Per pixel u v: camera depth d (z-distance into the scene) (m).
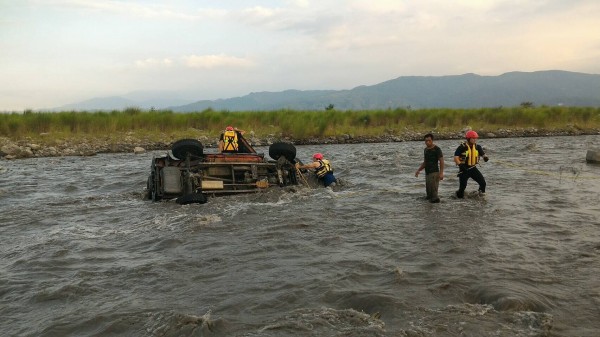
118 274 6.46
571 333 4.49
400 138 31.16
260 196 11.84
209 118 33.41
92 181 15.70
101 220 9.94
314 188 13.04
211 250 7.45
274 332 4.61
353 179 15.17
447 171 16.36
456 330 4.57
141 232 8.78
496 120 37.19
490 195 11.73
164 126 32.50
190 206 10.95
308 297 5.46
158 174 12.35
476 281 5.83
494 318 4.81
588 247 7.20
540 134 33.78
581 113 38.97
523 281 5.81
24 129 28.77
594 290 5.52
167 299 5.55
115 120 31.30
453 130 34.31
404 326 4.68
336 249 7.37
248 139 29.48
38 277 6.42
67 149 25.19
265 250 7.38
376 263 6.61
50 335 4.73
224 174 12.79
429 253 7.04
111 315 5.12
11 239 8.55
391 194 12.13
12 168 19.03
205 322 4.79
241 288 5.80
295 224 8.97
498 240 7.66
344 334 4.54
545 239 7.68
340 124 34.97
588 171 15.47
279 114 35.09
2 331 4.86
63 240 8.29
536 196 11.41
